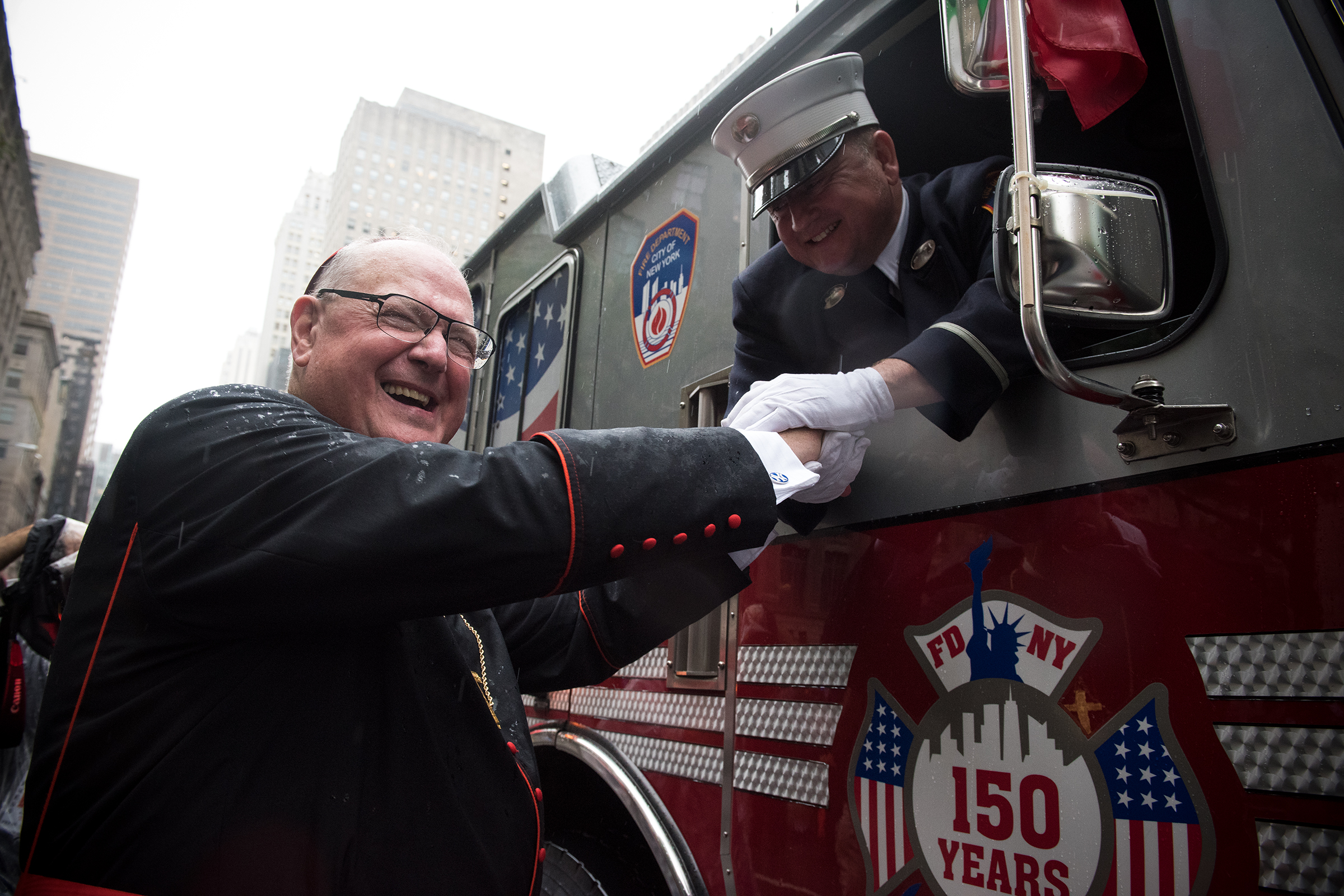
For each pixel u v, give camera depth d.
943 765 1.21
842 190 1.46
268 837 0.87
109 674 0.91
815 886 1.40
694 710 1.77
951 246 1.46
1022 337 1.17
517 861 1.06
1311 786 0.85
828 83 1.45
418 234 1.35
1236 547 0.94
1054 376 0.94
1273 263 0.97
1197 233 1.81
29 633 2.71
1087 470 1.10
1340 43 0.97
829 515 1.50
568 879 1.98
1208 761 0.93
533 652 1.42
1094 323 1.02
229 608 0.88
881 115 2.07
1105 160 2.02
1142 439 1.05
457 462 0.93
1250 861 0.89
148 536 0.92
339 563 0.85
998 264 1.00
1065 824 1.05
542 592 0.95
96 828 0.88
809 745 1.46
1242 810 0.90
